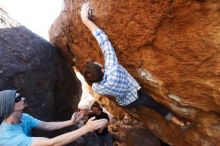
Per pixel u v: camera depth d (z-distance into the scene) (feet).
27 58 17.79
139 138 25.27
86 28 17.04
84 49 18.56
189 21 12.24
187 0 11.84
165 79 14.66
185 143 17.94
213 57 12.33
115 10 14.33
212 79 12.94
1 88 15.79
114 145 25.71
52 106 18.67
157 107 15.87
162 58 14.08
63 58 21.91
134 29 14.10
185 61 13.28
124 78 14.10
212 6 11.36
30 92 17.06
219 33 11.60
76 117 14.39
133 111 19.85
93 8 15.34
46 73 18.74
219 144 15.70
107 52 13.93
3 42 17.56
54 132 18.26
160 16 12.88
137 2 13.32
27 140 11.16
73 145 19.16
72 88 22.84
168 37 13.20
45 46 20.10
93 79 14.11
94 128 11.59
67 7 18.76
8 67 16.48
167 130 18.49
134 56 15.06
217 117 14.66
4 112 11.32
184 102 14.88
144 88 16.29
